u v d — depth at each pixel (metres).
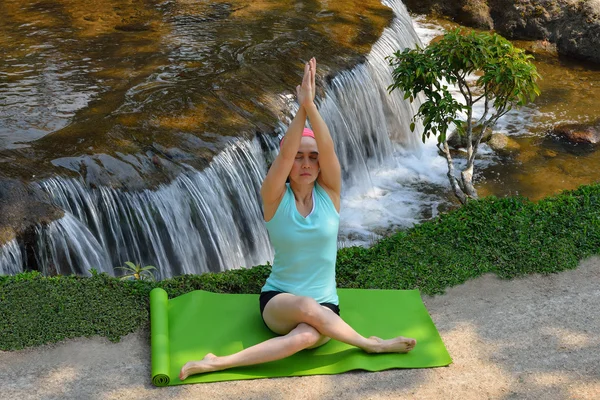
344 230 8.31
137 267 5.65
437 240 5.52
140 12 10.95
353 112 9.14
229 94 8.25
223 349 4.33
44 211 6.15
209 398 3.98
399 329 4.54
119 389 4.05
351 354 4.30
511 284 5.06
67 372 4.18
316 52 9.45
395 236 5.61
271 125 7.86
